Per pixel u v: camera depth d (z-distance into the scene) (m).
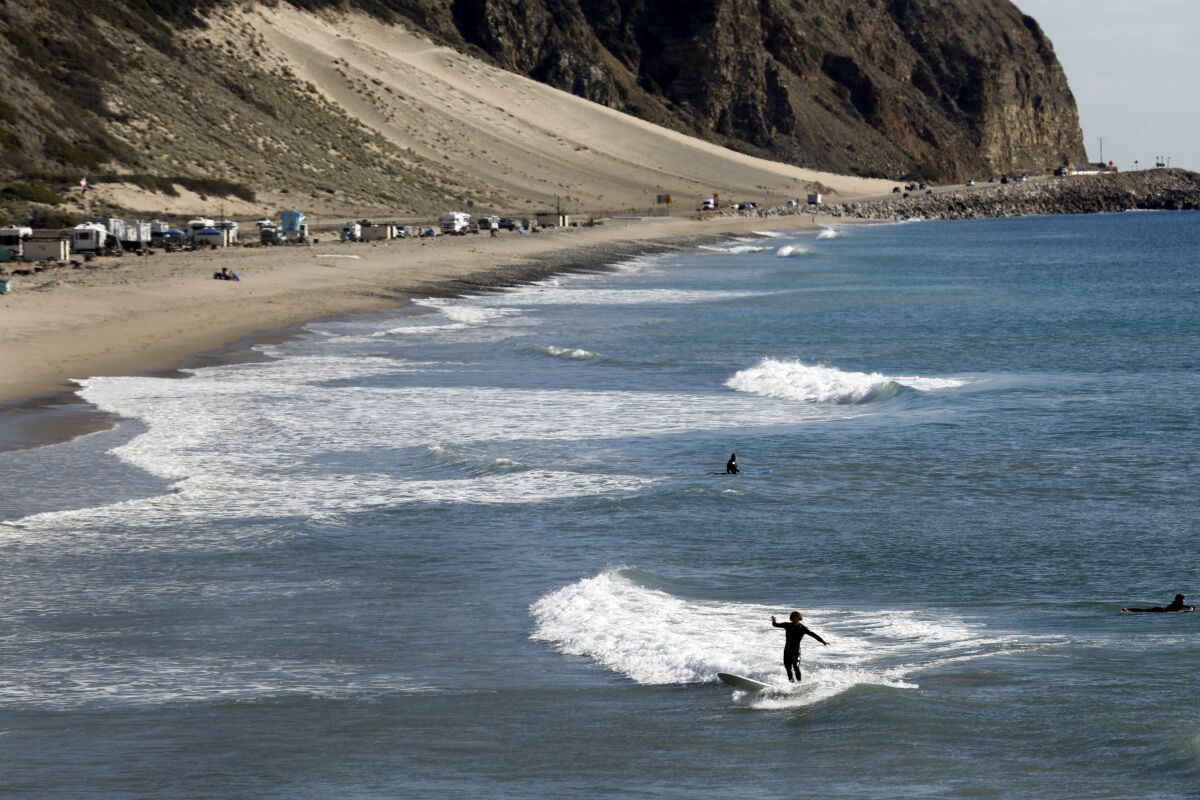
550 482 100.56
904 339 193.75
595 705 56.62
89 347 164.62
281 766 49.81
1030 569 78.06
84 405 129.25
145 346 169.00
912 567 78.50
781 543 83.81
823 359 172.12
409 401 136.00
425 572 78.12
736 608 70.19
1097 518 90.12
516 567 78.94
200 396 135.88
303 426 121.56
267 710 56.44
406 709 56.47
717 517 90.19
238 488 98.19
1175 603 69.75
